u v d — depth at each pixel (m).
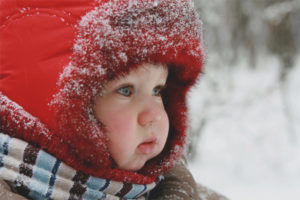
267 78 9.33
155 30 0.78
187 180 1.06
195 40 0.87
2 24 0.81
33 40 0.79
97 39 0.76
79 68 0.75
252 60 11.29
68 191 0.78
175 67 0.93
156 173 0.96
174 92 1.00
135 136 0.81
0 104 0.79
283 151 6.09
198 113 5.66
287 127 6.56
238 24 10.14
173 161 0.98
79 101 0.75
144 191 0.89
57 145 0.77
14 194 0.73
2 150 0.76
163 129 0.85
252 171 5.54
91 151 0.76
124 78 0.78
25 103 0.79
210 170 5.55
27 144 0.77
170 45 0.80
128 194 0.85
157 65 0.81
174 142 0.98
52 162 0.76
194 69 0.93
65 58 0.77
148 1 0.79
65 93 0.75
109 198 0.82
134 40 0.76
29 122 0.77
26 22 0.79
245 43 11.17
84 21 0.77
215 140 6.54
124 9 0.77
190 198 1.01
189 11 0.85
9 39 0.80
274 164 5.71
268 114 7.11
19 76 0.79
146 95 0.82
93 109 0.79
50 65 0.78
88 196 0.79
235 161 5.87
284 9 7.73
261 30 10.98
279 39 7.71
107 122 0.79
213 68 5.89
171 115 1.00
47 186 0.76
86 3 0.79
